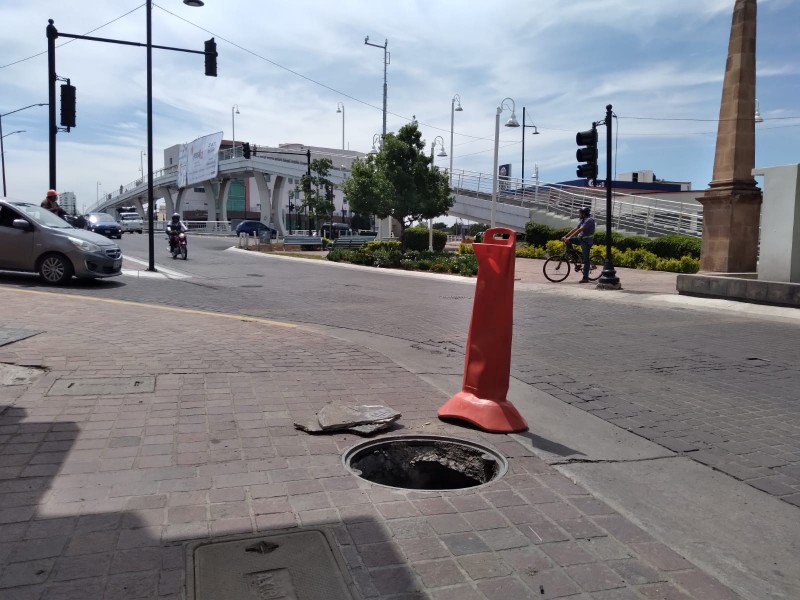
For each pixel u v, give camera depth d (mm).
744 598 2725
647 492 3797
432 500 3553
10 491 3457
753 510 3600
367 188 28172
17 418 4625
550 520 3363
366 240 36594
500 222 34500
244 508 3361
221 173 62906
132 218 56719
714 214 14305
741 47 13773
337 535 3109
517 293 14992
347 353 7281
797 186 11727
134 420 4676
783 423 5164
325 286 15766
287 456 4109
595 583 2781
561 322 10469
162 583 2654
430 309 11812
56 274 12453
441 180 29484
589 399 5797
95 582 2643
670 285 16391
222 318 9305
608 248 15258
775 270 12055
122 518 3197
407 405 5367
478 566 2877
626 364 7270
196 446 4219
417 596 2639
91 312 9172
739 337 9039
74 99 15773
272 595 2607
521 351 8008
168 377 5844
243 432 4516
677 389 6184
